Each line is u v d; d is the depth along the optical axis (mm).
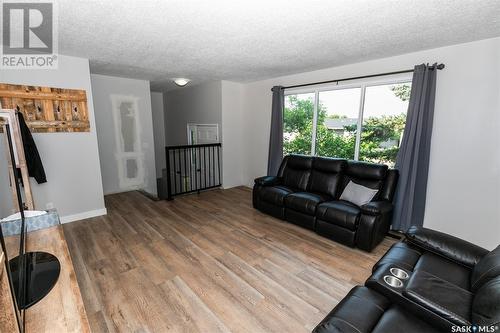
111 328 1588
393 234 2996
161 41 2496
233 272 2211
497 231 2484
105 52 2893
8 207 2381
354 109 3535
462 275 1561
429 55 2738
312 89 3951
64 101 3115
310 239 2877
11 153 1976
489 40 2365
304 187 3625
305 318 1695
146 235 2922
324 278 2143
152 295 1896
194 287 1997
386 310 1225
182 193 4637
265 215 3631
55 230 1640
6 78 2732
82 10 1816
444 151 2727
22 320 922
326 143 3945
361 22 2031
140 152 4867
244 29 2182
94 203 3502
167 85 5422
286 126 4555
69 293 1100
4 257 797
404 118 3086
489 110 2424
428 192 2875
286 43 2541
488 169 2477
